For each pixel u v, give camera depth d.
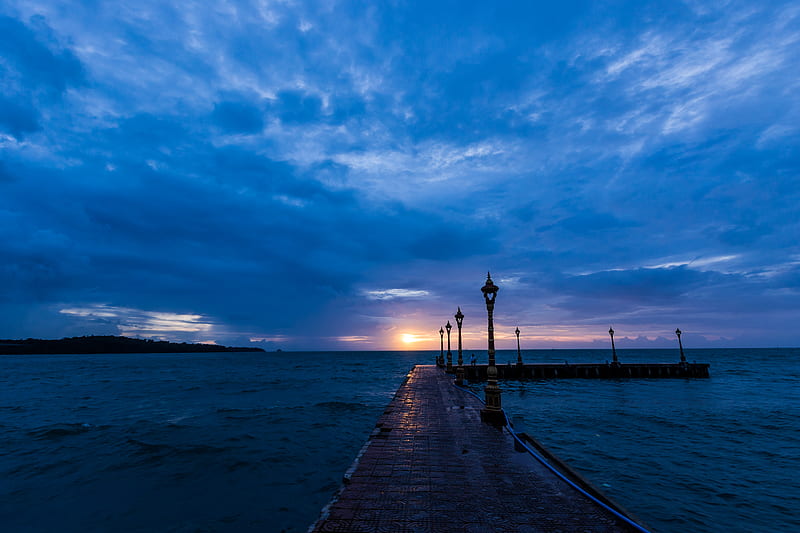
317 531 4.68
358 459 7.71
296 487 11.45
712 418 22.14
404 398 16.94
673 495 10.45
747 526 8.73
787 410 25.11
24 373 73.75
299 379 55.41
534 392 37.44
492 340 11.70
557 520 5.03
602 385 44.41
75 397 33.88
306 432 18.73
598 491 5.74
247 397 33.53
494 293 11.96
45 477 12.21
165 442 16.45
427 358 173.25
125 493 10.88
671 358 137.50
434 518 5.05
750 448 15.33
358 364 112.06
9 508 9.88
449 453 8.13
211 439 17.05
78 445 16.09
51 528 8.77
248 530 8.67
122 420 21.98
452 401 15.98
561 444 15.85
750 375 58.31
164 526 8.86
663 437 17.19
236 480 11.97
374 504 5.49
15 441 16.88
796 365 86.19
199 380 54.19
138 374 70.12
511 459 7.71
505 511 5.29
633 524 4.74
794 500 10.12
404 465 7.31
